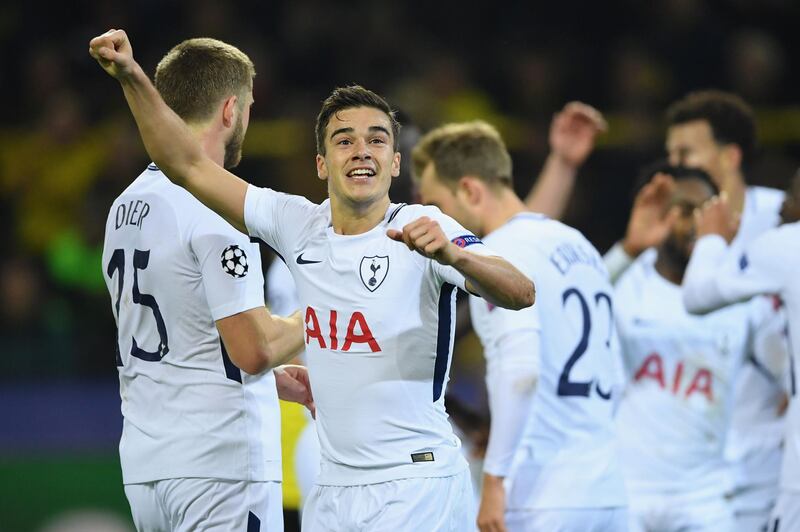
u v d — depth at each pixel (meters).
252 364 14.91
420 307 13.88
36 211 39.84
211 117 15.46
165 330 15.27
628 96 39.53
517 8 42.88
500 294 13.01
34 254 39.34
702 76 40.03
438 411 14.26
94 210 36.19
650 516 20.73
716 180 23.38
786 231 18.61
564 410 17.55
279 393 16.50
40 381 32.31
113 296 15.81
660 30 41.38
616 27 42.34
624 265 21.16
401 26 42.56
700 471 20.72
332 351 14.14
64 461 31.00
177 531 15.33
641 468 20.80
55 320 34.16
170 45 41.69
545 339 17.50
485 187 18.66
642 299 21.09
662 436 20.73
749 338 21.16
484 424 20.45
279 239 14.71
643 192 21.03
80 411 31.78
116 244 15.68
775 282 18.53
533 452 17.47
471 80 41.47
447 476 14.13
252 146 36.44
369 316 13.90
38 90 41.59
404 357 13.90
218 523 15.14
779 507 18.33
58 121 40.19
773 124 37.59
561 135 23.45
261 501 15.32
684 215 20.77
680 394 20.73
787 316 18.58
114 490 30.91
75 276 35.28
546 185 23.41
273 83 40.25
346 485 14.17
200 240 14.98
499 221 18.66
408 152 20.50
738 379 21.48
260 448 15.34
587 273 17.98
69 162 39.94
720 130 23.38
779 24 41.72
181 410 15.20
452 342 14.23
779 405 21.41
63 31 43.16
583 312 17.77
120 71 13.94
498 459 17.06
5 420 31.59
